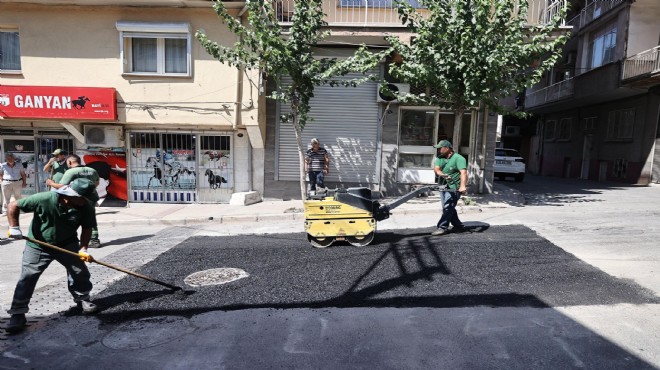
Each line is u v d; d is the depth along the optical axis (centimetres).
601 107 1953
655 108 1584
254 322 409
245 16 1119
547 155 2534
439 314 415
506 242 661
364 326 395
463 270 536
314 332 386
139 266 619
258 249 681
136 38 1147
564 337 364
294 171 1220
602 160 1920
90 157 1204
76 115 1127
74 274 436
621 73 1578
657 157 1571
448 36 922
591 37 1903
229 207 1126
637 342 354
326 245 682
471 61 882
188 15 1122
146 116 1153
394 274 530
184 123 1152
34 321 429
